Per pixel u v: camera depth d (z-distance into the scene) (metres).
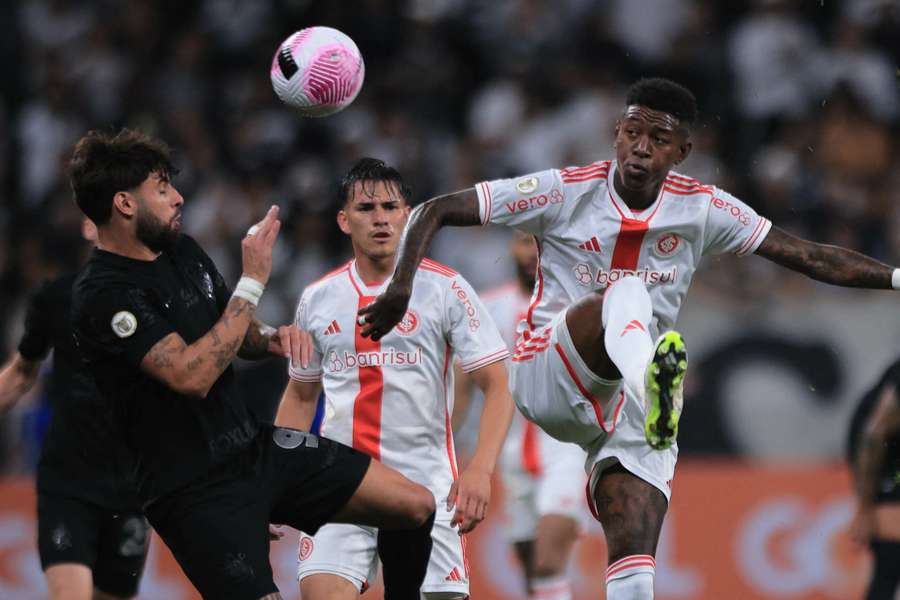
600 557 30.17
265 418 31.88
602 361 17.28
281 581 30.20
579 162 40.59
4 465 32.22
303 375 20.55
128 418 16.53
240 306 16.42
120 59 46.03
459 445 27.94
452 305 20.11
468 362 20.06
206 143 43.31
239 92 44.72
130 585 21.25
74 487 20.30
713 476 31.11
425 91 43.59
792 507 30.73
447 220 17.44
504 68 44.00
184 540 16.30
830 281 17.44
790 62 41.06
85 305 16.38
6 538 30.88
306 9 45.66
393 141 42.09
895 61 41.47
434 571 19.97
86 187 16.77
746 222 17.45
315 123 42.69
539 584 24.70
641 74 42.53
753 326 32.09
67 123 44.75
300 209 39.56
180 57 45.66
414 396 19.97
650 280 17.66
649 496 17.59
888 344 31.61
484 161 41.25
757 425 31.80
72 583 19.70
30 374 20.98
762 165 39.00
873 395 23.83
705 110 41.41
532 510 26.02
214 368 16.11
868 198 38.09
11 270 39.56
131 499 20.39
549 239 17.89
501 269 37.78
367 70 43.97
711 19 43.16
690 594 30.67
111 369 16.47
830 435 31.59
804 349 31.89
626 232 17.44
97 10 47.56
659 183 17.44
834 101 40.50
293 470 16.95
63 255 39.91
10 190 43.81
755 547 30.72
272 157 42.12
